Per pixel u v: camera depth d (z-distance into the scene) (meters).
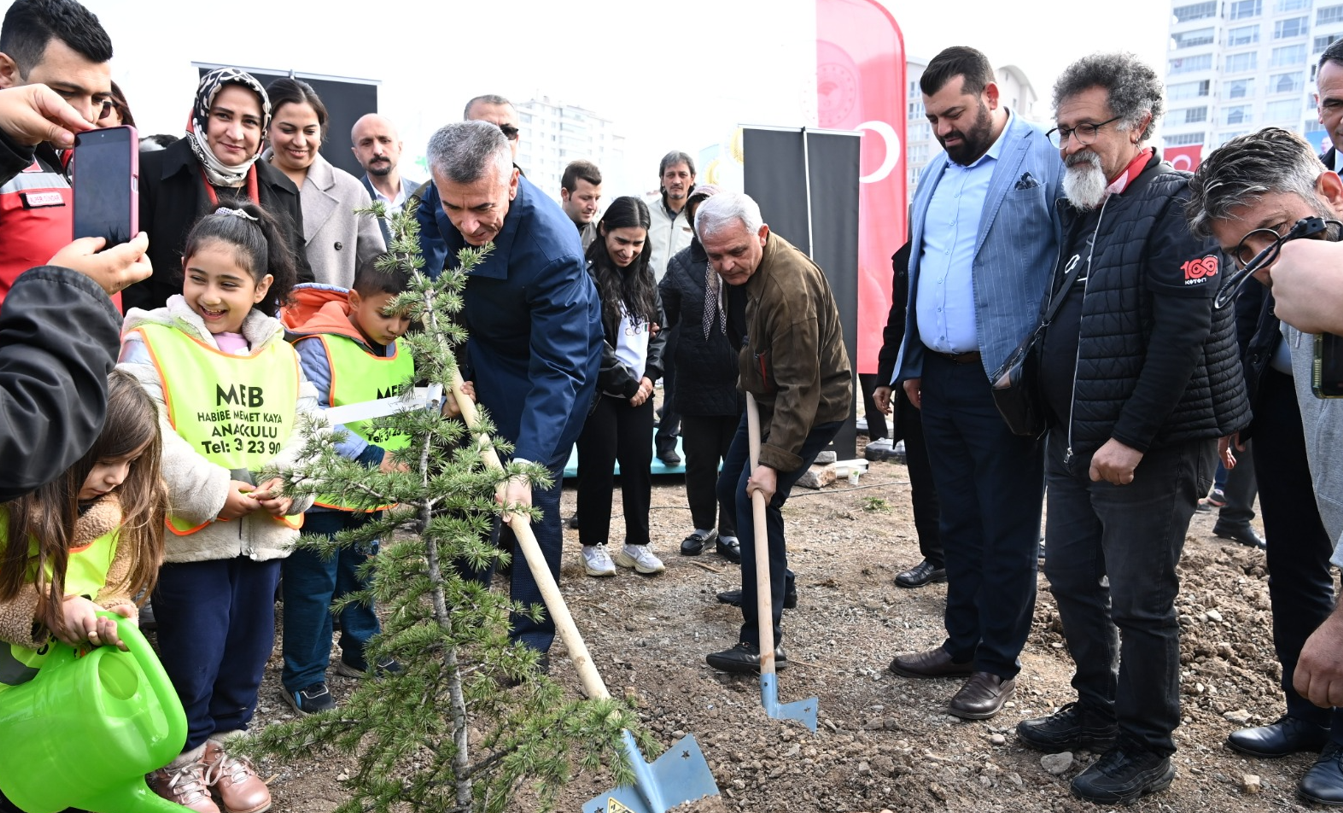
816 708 3.21
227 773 2.64
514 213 3.22
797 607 4.55
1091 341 2.72
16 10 2.50
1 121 1.42
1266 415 3.09
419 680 1.88
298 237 3.66
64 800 1.85
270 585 2.80
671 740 3.13
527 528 2.47
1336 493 2.69
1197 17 71.19
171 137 4.14
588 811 2.40
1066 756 3.01
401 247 2.00
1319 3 66.00
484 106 4.87
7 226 2.57
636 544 5.02
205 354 2.66
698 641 4.10
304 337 3.27
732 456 3.93
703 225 3.37
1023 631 3.41
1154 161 2.74
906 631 4.27
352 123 5.46
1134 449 2.60
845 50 7.17
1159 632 2.74
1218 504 6.58
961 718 3.35
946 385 3.51
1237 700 3.51
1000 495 3.34
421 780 1.91
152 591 2.49
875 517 6.26
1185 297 2.51
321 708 3.20
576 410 3.56
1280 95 68.69
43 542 1.83
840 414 3.63
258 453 2.70
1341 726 2.90
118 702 1.81
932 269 3.55
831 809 2.72
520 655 1.88
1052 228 3.32
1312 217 1.92
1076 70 2.70
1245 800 2.86
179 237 3.29
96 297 1.34
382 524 1.91
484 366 3.58
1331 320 1.61
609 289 4.61
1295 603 3.10
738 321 3.91
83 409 1.29
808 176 6.32
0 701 1.87
